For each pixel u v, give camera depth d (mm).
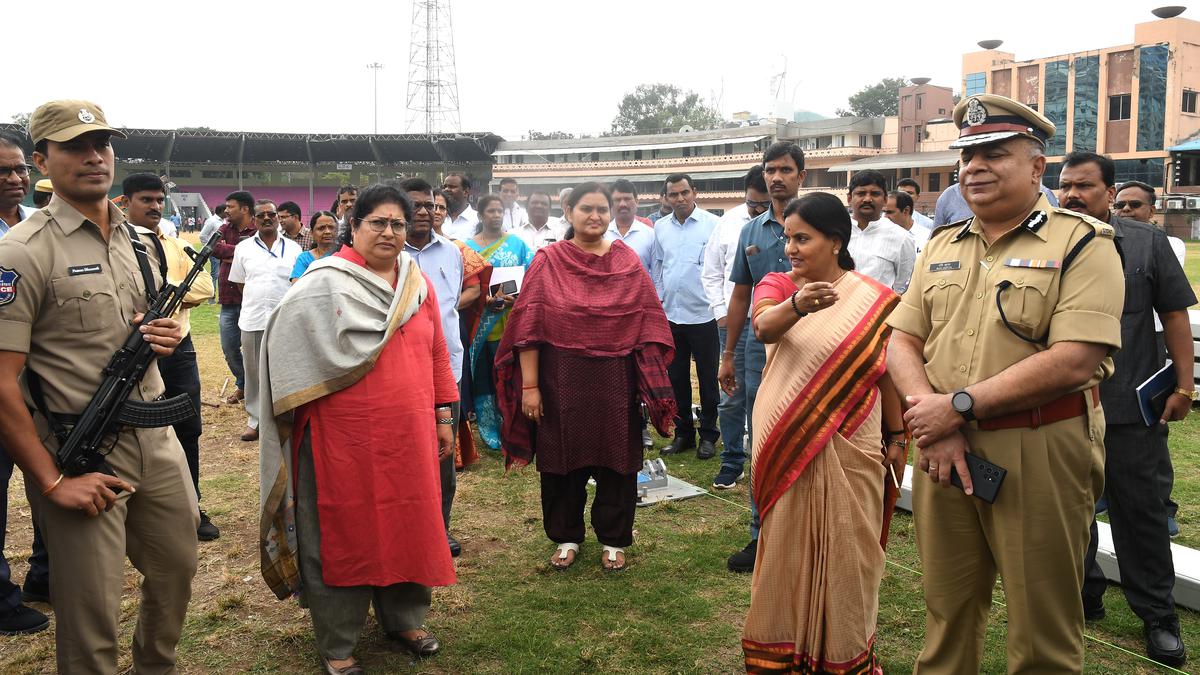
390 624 3768
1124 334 3859
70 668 2912
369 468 3477
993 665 3633
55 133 2879
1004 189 2732
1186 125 39969
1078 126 41844
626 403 4562
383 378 3506
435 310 3924
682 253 6809
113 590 2949
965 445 2740
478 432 7648
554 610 4176
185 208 50469
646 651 3771
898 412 3363
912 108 46656
